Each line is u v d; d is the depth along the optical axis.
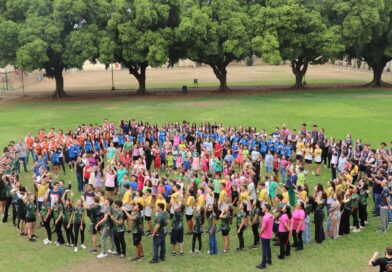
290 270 14.39
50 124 39.50
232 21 50.56
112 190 21.42
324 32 51.28
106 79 84.94
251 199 18.50
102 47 48.97
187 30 48.62
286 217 14.97
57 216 16.69
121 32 49.16
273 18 50.41
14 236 18.00
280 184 22.47
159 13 50.16
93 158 23.08
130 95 57.25
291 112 42.03
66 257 16.05
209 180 19.41
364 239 16.55
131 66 56.53
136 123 32.59
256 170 22.36
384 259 11.08
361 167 22.58
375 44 56.00
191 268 14.88
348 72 85.62
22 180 25.22
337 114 40.34
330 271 14.20
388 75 76.69
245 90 59.41
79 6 48.84
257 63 122.50
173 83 73.19
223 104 47.78
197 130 29.61
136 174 21.31
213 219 15.70
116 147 28.27
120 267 15.17
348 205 16.70
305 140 25.77
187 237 17.58
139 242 15.46
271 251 15.96
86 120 40.88
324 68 96.44
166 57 49.66
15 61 49.34
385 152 21.73
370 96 50.12
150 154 26.14
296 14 49.94
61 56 50.16
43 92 63.81
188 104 48.56
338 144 24.64
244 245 16.56
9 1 49.97
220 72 58.78
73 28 51.75
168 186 18.81
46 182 19.11
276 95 53.44
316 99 49.12
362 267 14.34
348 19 51.00
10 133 36.12
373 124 35.69
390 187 17.88
